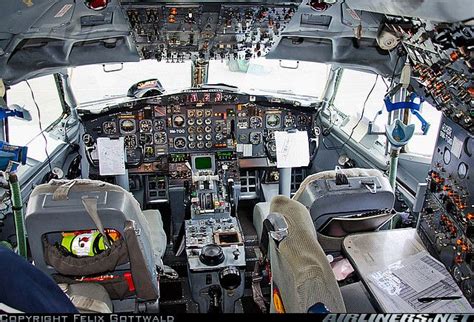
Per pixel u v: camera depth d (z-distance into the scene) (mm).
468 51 2561
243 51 4922
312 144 5902
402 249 3332
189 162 5785
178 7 3652
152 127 5637
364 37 4547
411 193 4691
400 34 3543
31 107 5270
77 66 5023
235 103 5613
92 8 3412
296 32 4656
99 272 3053
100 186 3029
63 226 2949
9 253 1729
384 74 5090
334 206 3480
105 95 5977
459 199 3088
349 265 3488
